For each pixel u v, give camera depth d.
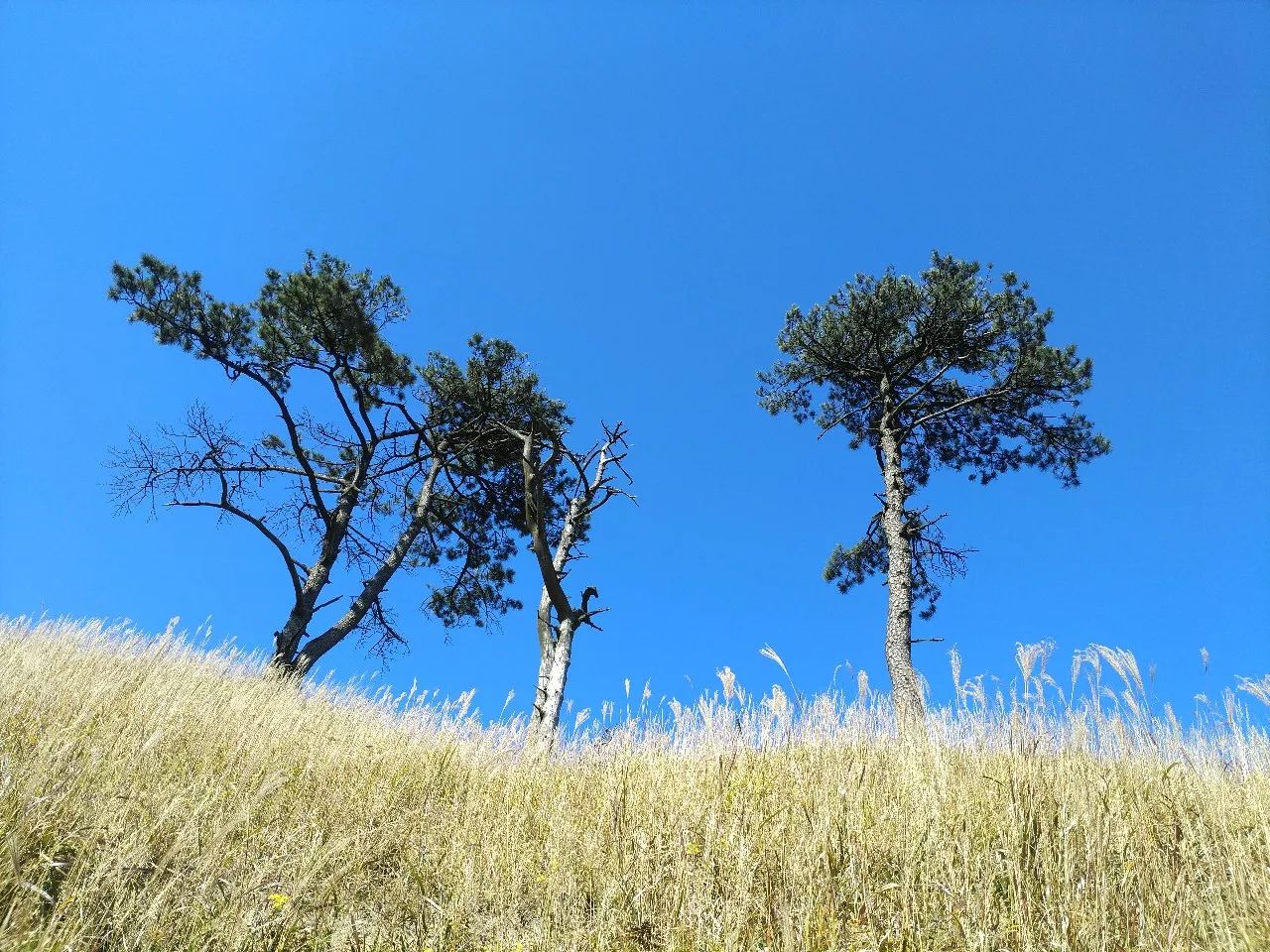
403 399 16.42
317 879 3.67
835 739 5.43
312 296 14.70
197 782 4.19
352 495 15.64
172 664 7.19
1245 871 3.39
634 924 3.55
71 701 5.31
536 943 3.41
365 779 5.33
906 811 4.21
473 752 6.51
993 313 13.95
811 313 15.37
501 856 4.23
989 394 14.24
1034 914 3.40
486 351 16.80
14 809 3.31
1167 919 3.26
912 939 3.21
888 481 14.09
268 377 15.24
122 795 3.58
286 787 4.80
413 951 3.37
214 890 3.28
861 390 16.06
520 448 16.80
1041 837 3.77
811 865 3.67
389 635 15.65
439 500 17.91
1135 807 4.04
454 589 18.11
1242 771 4.46
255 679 8.20
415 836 4.55
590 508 12.27
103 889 2.99
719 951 3.22
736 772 4.95
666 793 4.78
